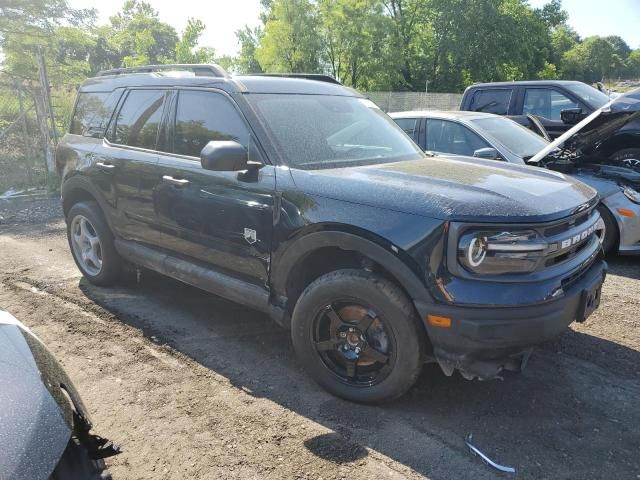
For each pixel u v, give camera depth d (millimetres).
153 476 2621
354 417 3088
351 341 3152
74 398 2127
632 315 4559
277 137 3557
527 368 3660
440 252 2748
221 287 3797
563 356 3832
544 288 2771
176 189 3947
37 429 1761
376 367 3143
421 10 35656
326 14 30750
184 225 3959
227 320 4434
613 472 2650
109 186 4621
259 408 3184
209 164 3229
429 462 2713
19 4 14562
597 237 3531
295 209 3225
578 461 2730
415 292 2824
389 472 2641
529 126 8852
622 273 5715
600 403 3254
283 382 3482
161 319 4438
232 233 3609
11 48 15203
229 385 3441
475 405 3219
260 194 3416
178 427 3000
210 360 3766
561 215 2904
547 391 3381
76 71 16641
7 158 13430
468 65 34812
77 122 5289
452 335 2756
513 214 2754
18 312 4562
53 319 4418
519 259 2766
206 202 3734
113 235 4855
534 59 39594
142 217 4344
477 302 2703
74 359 3754
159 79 4465
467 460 2730
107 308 4652
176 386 3424
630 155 7488
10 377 1905
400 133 4402
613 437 2926
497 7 34094
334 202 3086
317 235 3117
